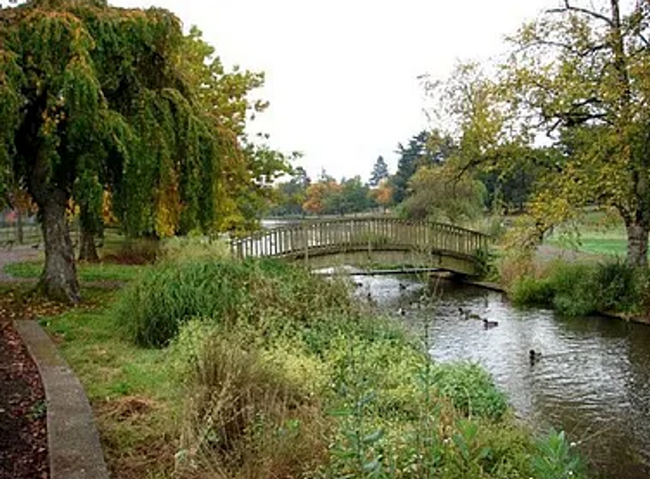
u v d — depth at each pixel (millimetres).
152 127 10742
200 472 3828
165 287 8211
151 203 11070
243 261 10453
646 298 14164
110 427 4648
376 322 8938
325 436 4113
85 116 9570
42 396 5285
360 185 60938
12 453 4078
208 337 5715
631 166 14102
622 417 7883
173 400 5129
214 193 11922
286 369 5656
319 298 9195
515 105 16062
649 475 6156
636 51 14047
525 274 18156
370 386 5070
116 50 10617
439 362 9188
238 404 4562
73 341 7684
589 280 15328
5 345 7297
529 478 3920
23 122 10234
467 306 16391
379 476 3125
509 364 10453
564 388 9125
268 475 3818
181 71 12344
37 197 10688
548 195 15523
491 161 17859
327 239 19406
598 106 15148
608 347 11625
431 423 3926
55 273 10703
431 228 18531
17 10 10500
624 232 27391
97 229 11398
